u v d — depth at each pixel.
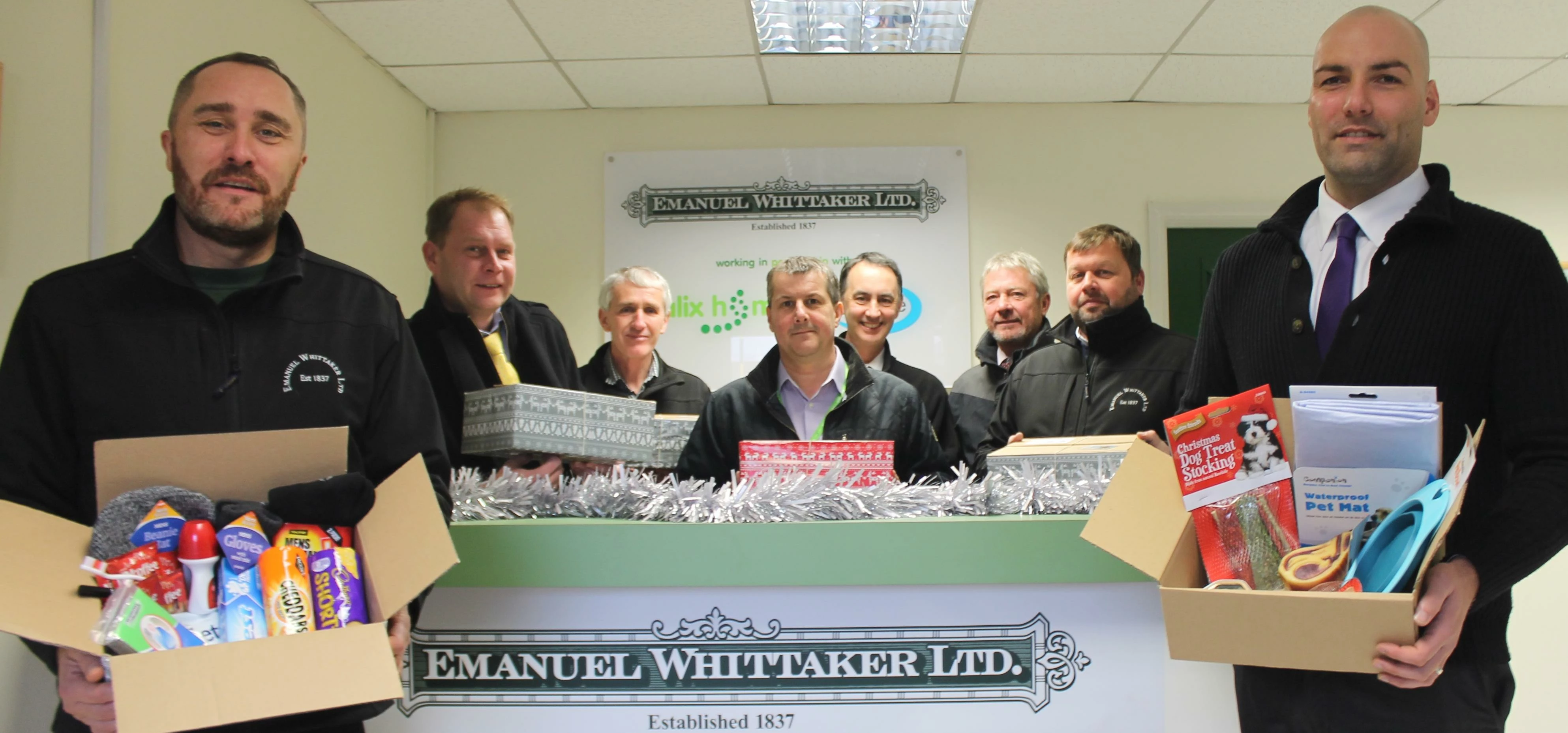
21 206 1.88
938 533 1.22
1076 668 1.23
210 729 0.93
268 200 1.08
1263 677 1.15
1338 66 1.14
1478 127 3.82
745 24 3.14
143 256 1.07
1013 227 3.87
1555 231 3.81
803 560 1.21
